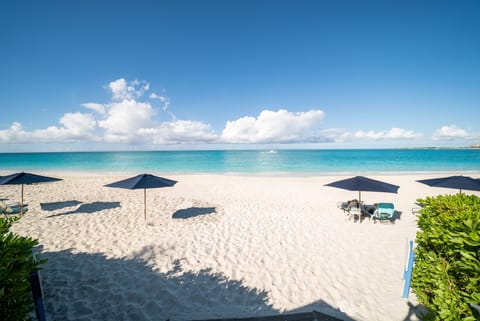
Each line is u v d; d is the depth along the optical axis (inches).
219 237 265.0
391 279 187.8
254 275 190.4
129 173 1045.2
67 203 404.5
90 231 272.4
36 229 275.4
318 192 560.1
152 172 1123.3
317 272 197.3
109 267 192.9
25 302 70.2
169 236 262.5
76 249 224.7
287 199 478.6
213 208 394.3
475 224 78.7
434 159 1845.5
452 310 75.8
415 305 154.9
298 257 223.0
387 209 326.0
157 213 353.4
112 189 550.9
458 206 109.7
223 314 143.9
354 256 226.5
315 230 294.8
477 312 68.5
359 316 145.5
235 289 171.0
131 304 149.3
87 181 693.9
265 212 374.6
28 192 502.9
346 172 1083.9
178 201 440.1
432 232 103.3
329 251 236.7
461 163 1483.8
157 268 193.6
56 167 1359.5
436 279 99.7
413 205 435.5
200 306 151.0
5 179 302.7
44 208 371.2
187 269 195.2
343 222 328.8
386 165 1391.5
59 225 291.0
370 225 318.0
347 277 190.5
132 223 304.5
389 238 272.8
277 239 264.2
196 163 1681.8
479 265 67.9
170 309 146.6
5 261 66.6
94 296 155.8
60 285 166.7
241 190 585.0
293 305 155.9
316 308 152.9
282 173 1064.2
